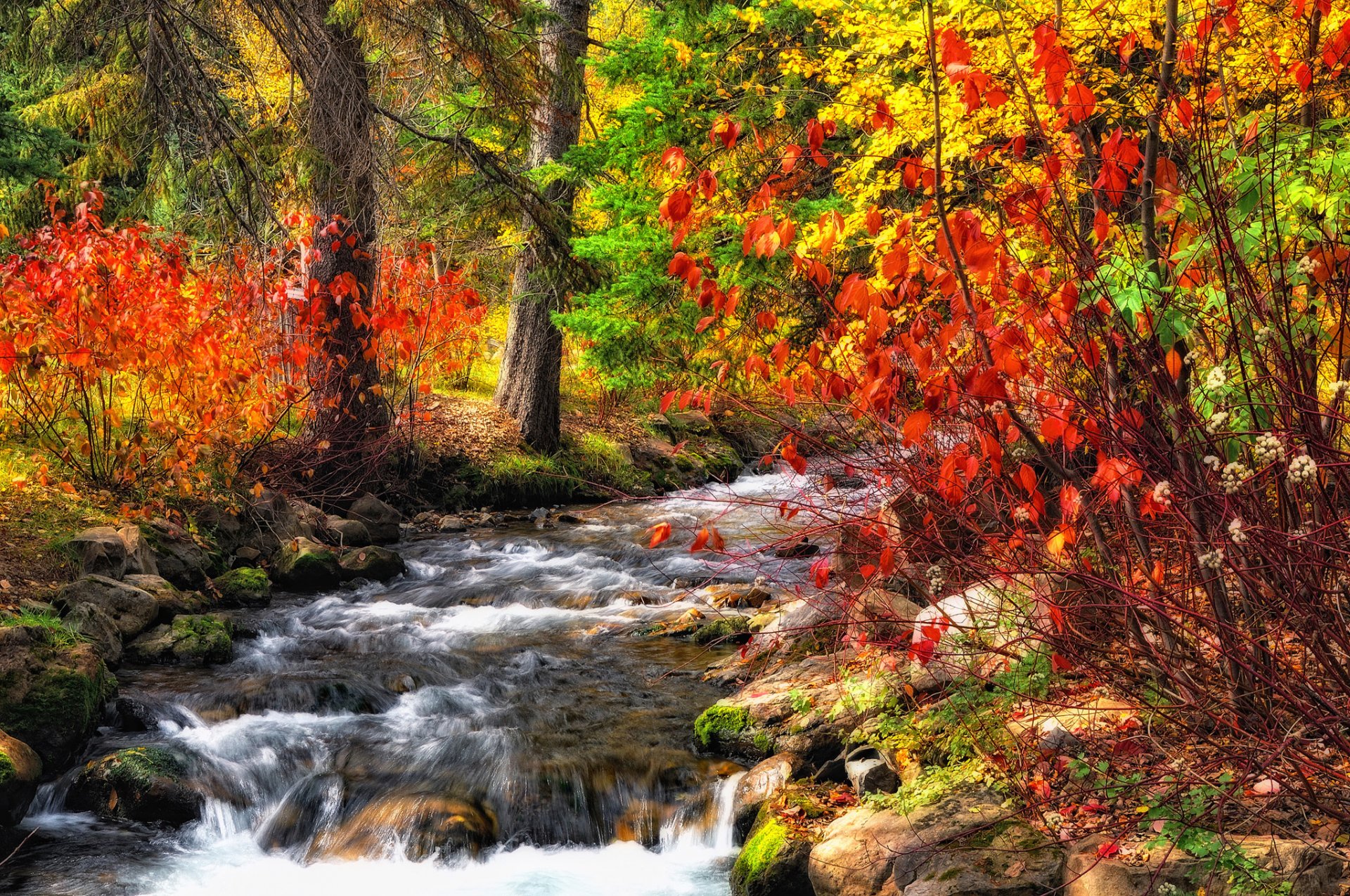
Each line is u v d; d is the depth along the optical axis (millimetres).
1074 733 4543
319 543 10906
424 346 13461
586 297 12195
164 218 15141
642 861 5543
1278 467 3805
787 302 10031
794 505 7102
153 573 9211
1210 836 3822
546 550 12266
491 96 12367
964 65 3836
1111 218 4188
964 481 4199
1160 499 3586
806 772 5727
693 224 4371
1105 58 6359
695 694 7254
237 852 5637
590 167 12500
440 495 14555
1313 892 3490
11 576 8109
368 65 12508
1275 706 4035
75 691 6262
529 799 5895
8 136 13352
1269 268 3795
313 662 8023
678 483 16688
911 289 4371
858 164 7000
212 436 10656
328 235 12398
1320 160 3881
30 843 5590
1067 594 4582
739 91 11539
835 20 7988
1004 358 3803
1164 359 4023
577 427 17703
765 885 4852
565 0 15641
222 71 13047
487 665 7938
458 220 14289
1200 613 4047
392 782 6055
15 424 10109
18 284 8984
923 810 4477
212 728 6711
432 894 5219
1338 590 3738
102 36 10422
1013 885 3908
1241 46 5070
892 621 5406
